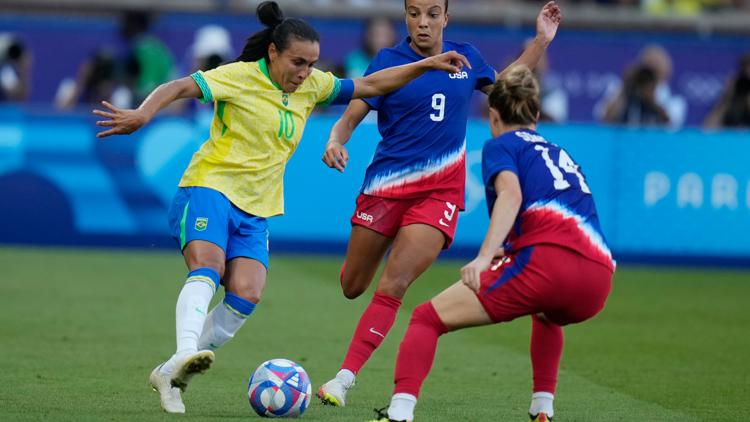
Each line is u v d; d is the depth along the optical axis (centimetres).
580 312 1912
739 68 5903
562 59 6125
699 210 5131
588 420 2138
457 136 2356
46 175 4959
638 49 6156
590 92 6138
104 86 5462
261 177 2116
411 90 2333
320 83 2164
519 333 3316
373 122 5016
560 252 1870
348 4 6072
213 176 2089
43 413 2034
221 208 2073
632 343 3184
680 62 6184
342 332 3222
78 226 4984
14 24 5869
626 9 6538
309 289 4106
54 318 3316
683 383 2588
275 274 4469
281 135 2116
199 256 2039
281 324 3338
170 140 4975
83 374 2481
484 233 5072
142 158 4978
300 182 5034
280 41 2061
